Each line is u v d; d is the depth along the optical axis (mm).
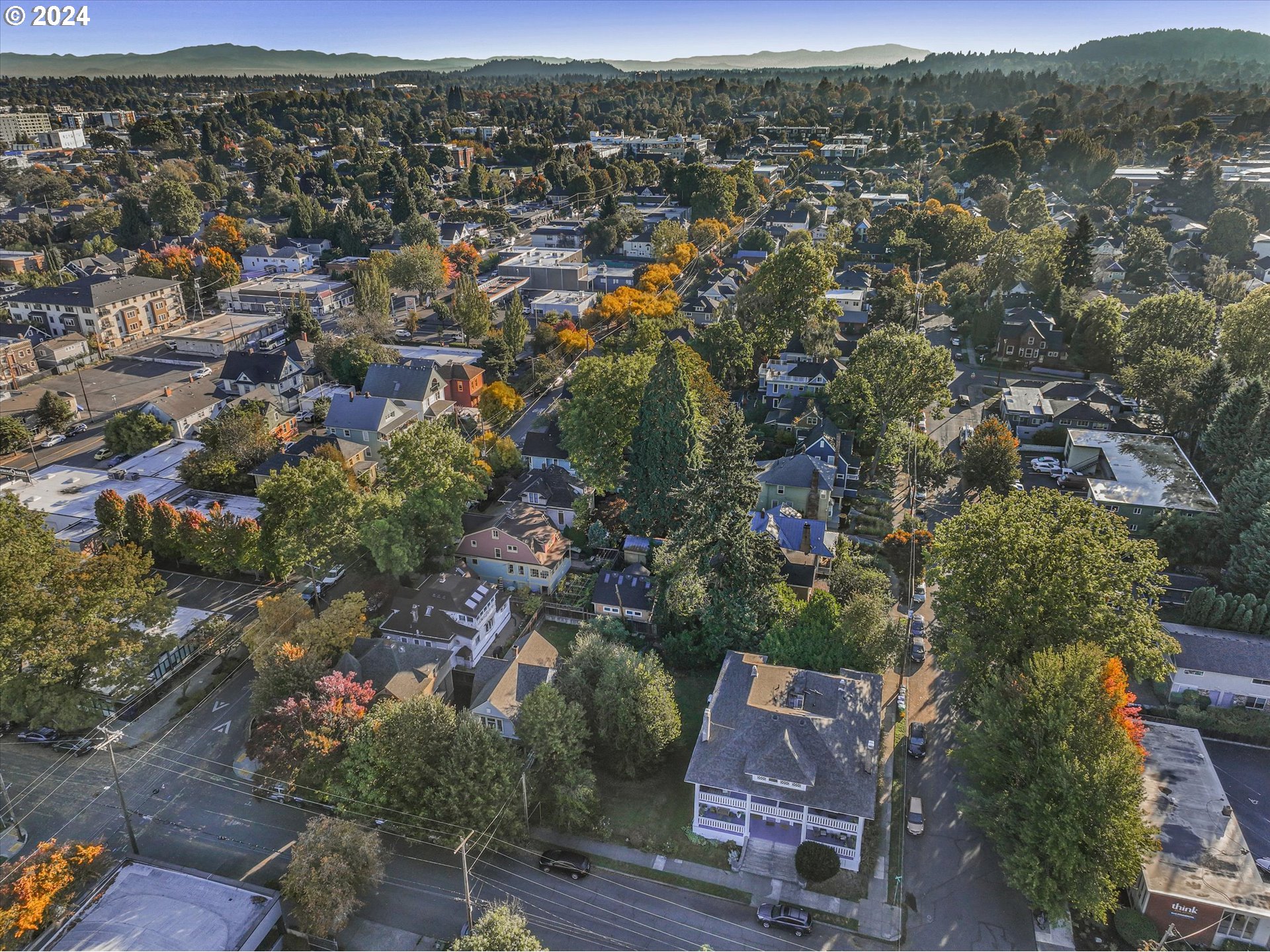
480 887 44125
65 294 133750
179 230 197500
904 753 52406
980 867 44781
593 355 121062
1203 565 70000
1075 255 136625
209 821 48000
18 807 48656
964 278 145875
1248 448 77062
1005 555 51094
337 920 40250
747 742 45812
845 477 84625
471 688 59094
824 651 54531
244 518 71562
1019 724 44062
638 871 44938
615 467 78375
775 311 115750
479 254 179625
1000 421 98188
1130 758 39875
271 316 145500
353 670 53719
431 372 102625
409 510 66750
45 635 52156
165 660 59250
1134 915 41094
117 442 93938
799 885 43812
